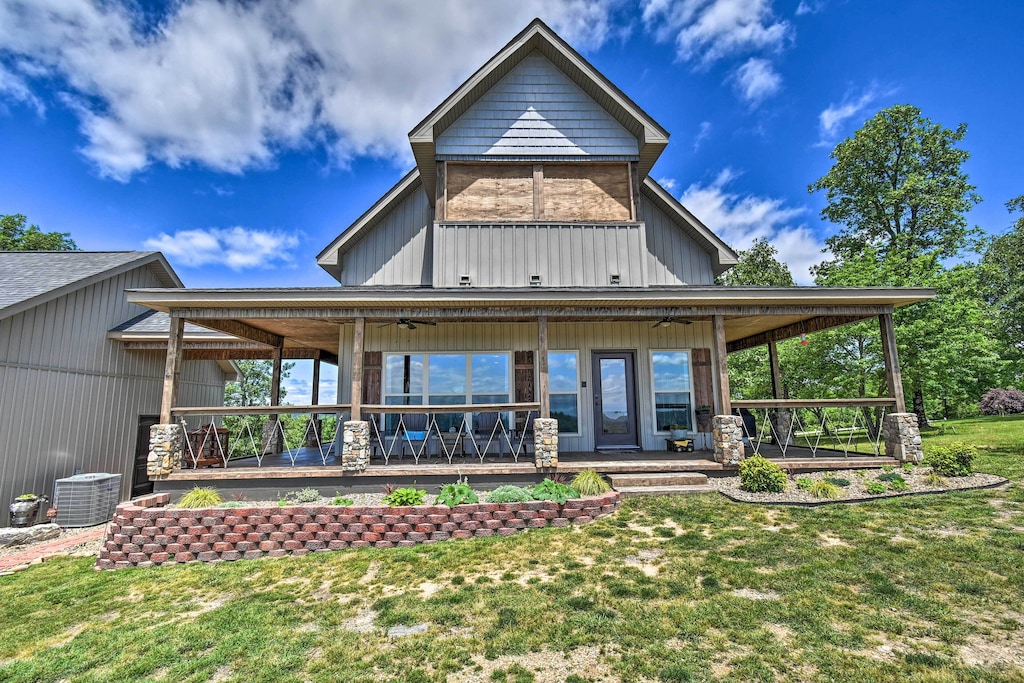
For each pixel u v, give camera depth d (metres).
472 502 6.27
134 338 10.77
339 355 10.24
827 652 3.30
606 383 10.40
